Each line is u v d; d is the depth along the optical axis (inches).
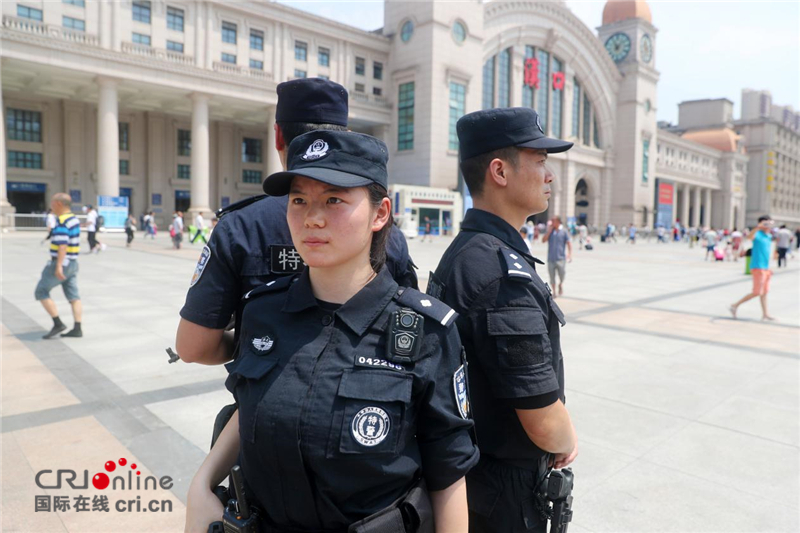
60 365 214.8
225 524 51.4
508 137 68.9
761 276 341.7
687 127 3890.3
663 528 109.6
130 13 1369.3
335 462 45.4
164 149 1670.8
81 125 1528.1
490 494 66.4
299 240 49.2
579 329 307.7
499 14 1943.9
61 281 255.9
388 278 53.1
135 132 1625.2
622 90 2449.6
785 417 169.9
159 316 318.0
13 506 114.0
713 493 123.3
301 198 49.5
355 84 1772.9
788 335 297.0
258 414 47.6
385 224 53.9
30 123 1469.0
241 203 72.7
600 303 408.8
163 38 1425.9
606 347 263.0
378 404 46.2
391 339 48.5
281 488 47.3
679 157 3051.2
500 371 60.5
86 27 1307.8
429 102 1711.4
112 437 148.5
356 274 51.4
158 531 107.0
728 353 252.4
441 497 51.6
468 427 52.6
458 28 1771.7
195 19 1475.1
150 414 165.2
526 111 70.6
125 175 1611.7
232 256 67.8
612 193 2492.6
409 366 48.3
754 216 3951.8
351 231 48.5
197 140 1407.5
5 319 303.0
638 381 206.8
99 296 389.4
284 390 47.3
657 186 2783.0
